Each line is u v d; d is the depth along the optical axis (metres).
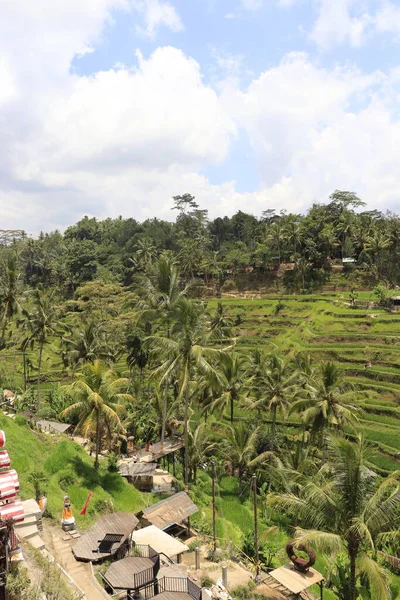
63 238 184.12
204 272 132.62
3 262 106.31
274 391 51.78
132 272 139.38
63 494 29.08
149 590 20.41
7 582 13.69
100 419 37.47
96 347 65.69
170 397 52.94
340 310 94.94
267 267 125.88
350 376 72.38
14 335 93.06
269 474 45.53
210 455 55.97
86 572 21.14
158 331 72.94
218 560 28.59
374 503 21.73
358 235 120.06
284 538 36.72
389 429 58.09
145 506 33.53
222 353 41.47
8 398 55.62
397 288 108.75
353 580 22.45
